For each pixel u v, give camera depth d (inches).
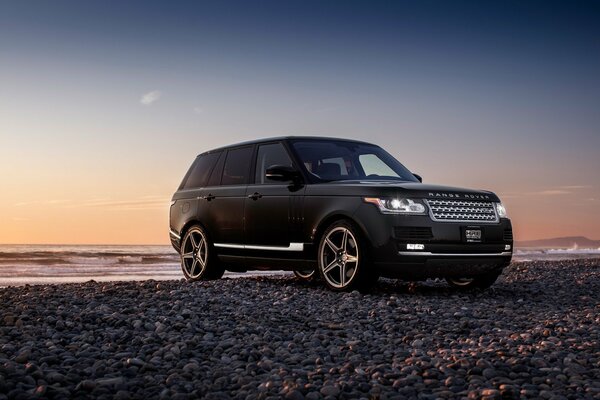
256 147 353.4
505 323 226.4
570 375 151.8
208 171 381.1
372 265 289.6
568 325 220.8
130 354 168.4
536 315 249.9
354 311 248.2
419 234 285.1
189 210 379.9
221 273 372.2
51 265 812.6
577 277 417.7
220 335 202.7
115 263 922.7
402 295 304.2
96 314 222.7
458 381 143.5
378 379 144.1
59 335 191.3
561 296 315.0
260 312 241.8
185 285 326.3
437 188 298.0
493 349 175.9
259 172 344.5
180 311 242.1
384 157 354.0
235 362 161.8
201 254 372.2
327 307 258.8
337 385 138.4
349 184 302.8
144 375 148.9
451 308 262.5
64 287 319.0
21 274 646.5
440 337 202.2
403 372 152.4
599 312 259.0
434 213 289.9
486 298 304.0
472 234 295.7
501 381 143.2
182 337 193.3
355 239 291.6
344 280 299.4
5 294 286.2
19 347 175.0
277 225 325.4
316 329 213.5
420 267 286.5
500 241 306.2
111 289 299.6
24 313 224.7
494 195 315.0
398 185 294.5
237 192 349.7
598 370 156.6
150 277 621.0
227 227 352.8
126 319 220.1
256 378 147.2
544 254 1536.7
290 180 319.9
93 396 130.9
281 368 155.6
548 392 134.2
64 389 132.6
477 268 301.9
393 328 213.5
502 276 425.1
